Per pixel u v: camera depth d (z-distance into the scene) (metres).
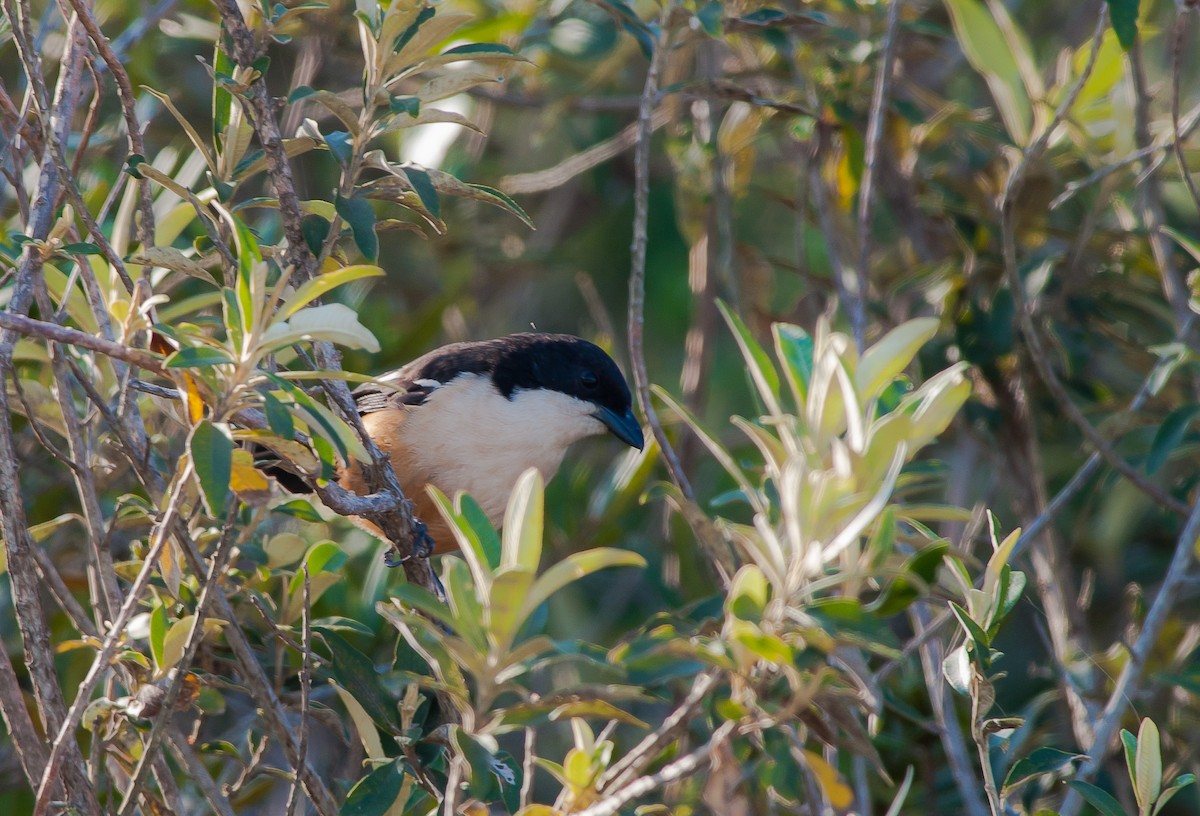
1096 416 10.59
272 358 6.95
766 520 5.62
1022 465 9.91
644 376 7.41
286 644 7.16
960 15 10.03
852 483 5.28
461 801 6.46
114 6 11.38
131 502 7.26
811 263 14.42
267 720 6.44
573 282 15.24
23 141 7.46
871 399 5.55
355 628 7.36
